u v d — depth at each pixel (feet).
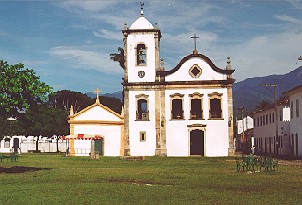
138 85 177.68
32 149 303.89
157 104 176.96
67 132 265.34
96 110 189.26
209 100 174.70
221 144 172.96
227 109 173.68
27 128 254.68
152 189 57.88
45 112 258.16
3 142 305.94
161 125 175.83
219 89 174.60
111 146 188.55
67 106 343.05
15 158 134.51
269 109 216.95
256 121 254.88
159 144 175.32
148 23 180.55
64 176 79.05
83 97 351.87
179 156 172.96
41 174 84.07
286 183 65.67
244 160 100.17
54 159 150.51
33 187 60.59
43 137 280.51
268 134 221.25
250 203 45.39
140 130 176.55
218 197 49.93
